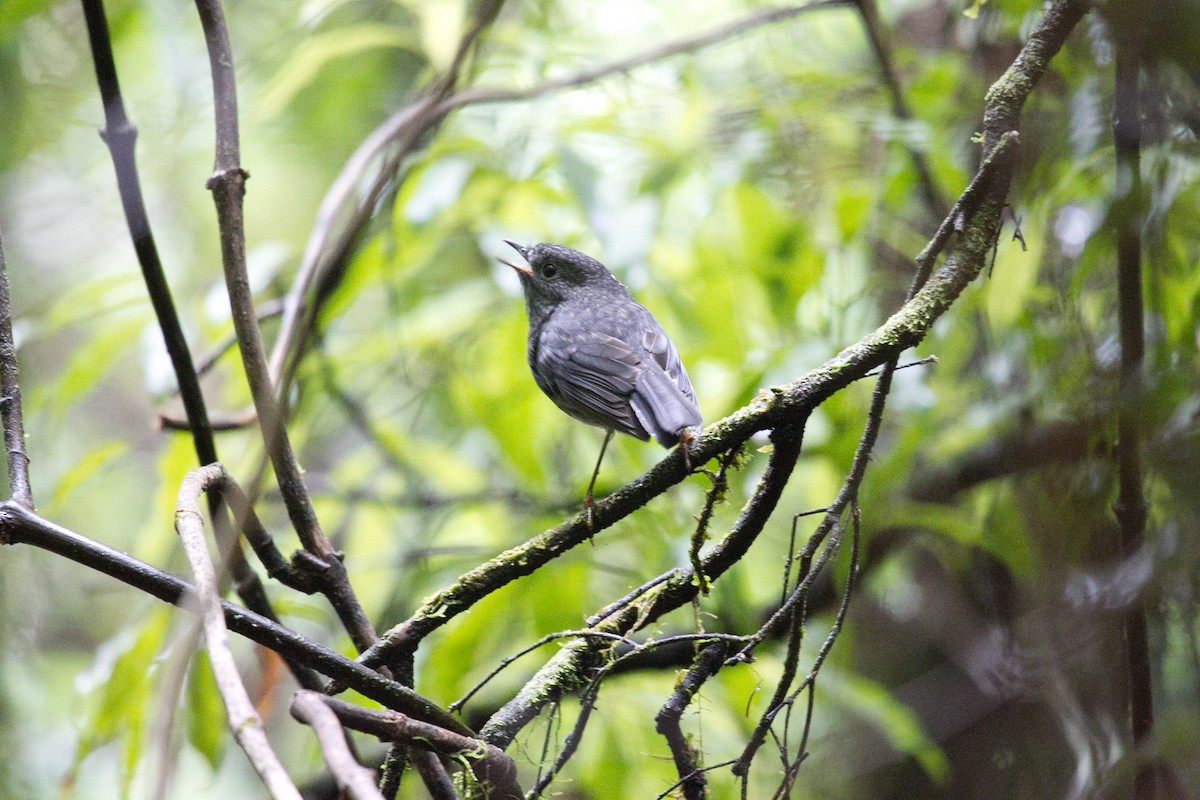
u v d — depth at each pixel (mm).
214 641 4176
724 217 10406
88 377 9508
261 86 11461
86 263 13586
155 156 11758
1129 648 6672
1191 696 7500
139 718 7973
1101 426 7742
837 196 10250
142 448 10773
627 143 10242
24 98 11211
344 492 11289
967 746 10742
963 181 9906
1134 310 6719
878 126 9891
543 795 5711
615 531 10055
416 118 9086
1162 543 6621
